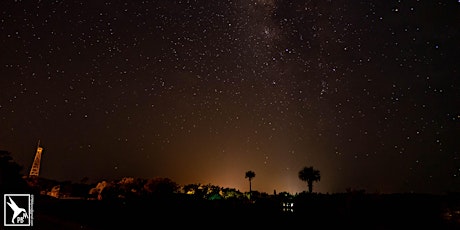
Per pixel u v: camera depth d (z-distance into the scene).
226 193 38.66
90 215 20.39
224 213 19.75
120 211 21.33
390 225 14.59
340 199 17.41
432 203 15.25
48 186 52.56
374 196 16.44
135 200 22.05
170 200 21.58
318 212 17.50
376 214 15.70
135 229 16.16
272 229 16.34
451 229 13.62
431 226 14.12
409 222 14.64
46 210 23.16
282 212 19.02
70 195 49.28
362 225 15.29
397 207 15.58
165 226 17.27
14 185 24.11
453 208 14.64
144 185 37.53
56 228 15.23
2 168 24.14
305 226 16.50
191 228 16.84
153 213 20.28
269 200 20.47
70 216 20.05
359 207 16.34
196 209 20.59
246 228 16.73
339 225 15.95
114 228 16.19
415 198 15.82
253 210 19.56
